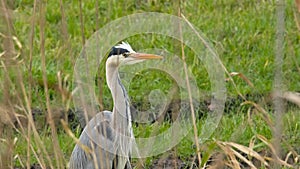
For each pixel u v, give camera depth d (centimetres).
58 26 1647
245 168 1165
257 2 1742
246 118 1310
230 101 1427
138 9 1719
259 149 1227
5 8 799
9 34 809
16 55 856
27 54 1479
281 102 745
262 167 1115
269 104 1431
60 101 1325
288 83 1340
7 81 823
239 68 1529
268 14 1697
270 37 1623
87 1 1728
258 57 1574
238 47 1602
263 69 1531
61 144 1259
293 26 1560
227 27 1655
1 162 849
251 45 1612
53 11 1684
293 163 1170
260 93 1445
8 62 816
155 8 1712
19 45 822
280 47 728
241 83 1495
